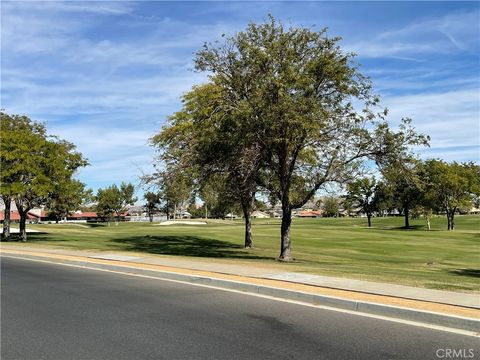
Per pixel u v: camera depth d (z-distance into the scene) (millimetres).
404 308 8289
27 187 29562
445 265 24750
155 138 28875
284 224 21359
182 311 8750
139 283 12039
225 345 6637
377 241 40344
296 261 21328
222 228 57219
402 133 19188
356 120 19094
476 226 80062
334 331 7324
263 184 21750
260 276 12070
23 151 29906
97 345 6652
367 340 6840
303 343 6715
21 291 10906
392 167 19562
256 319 8109
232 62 19688
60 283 12078
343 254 29641
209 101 20000
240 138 18484
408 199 69562
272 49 18562
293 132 18141
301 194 22031
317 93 19359
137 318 8227
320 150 20031
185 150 22031
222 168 21219
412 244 38281
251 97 19047
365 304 8742
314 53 19125
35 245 25922
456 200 65312
